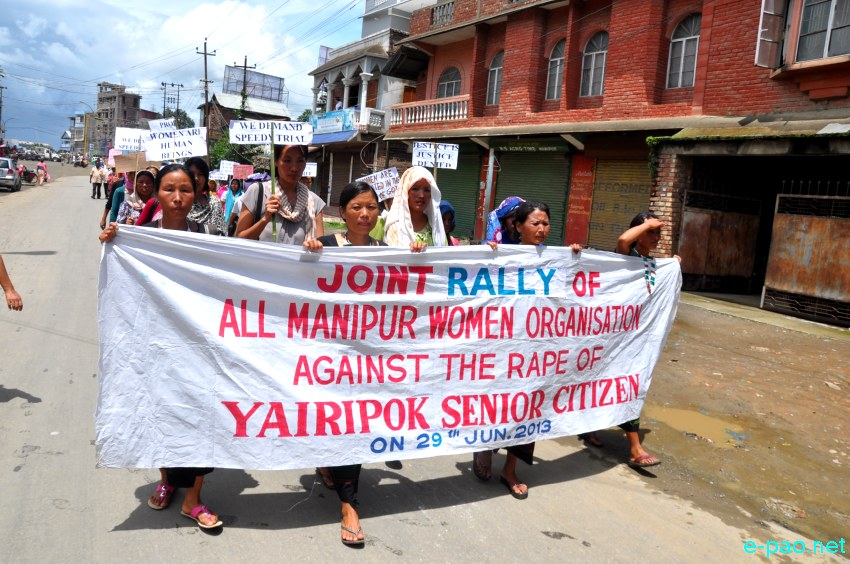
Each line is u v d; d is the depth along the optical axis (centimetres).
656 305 454
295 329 329
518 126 1695
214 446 313
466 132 1830
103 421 301
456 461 442
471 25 1872
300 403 328
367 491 381
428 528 339
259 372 320
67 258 1185
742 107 1128
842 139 862
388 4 2639
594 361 422
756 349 762
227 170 1669
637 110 1387
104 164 3288
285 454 325
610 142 1427
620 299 431
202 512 318
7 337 642
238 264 321
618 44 1427
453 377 367
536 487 405
